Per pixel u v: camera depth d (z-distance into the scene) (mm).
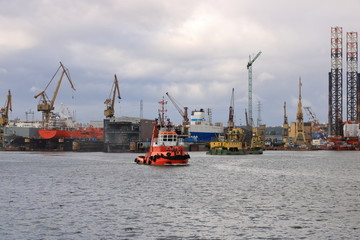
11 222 44188
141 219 45688
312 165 142000
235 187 73250
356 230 41062
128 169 113938
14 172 109750
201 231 40719
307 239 38000
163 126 123062
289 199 59656
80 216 47125
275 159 187875
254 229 41469
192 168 117438
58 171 112188
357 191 68750
